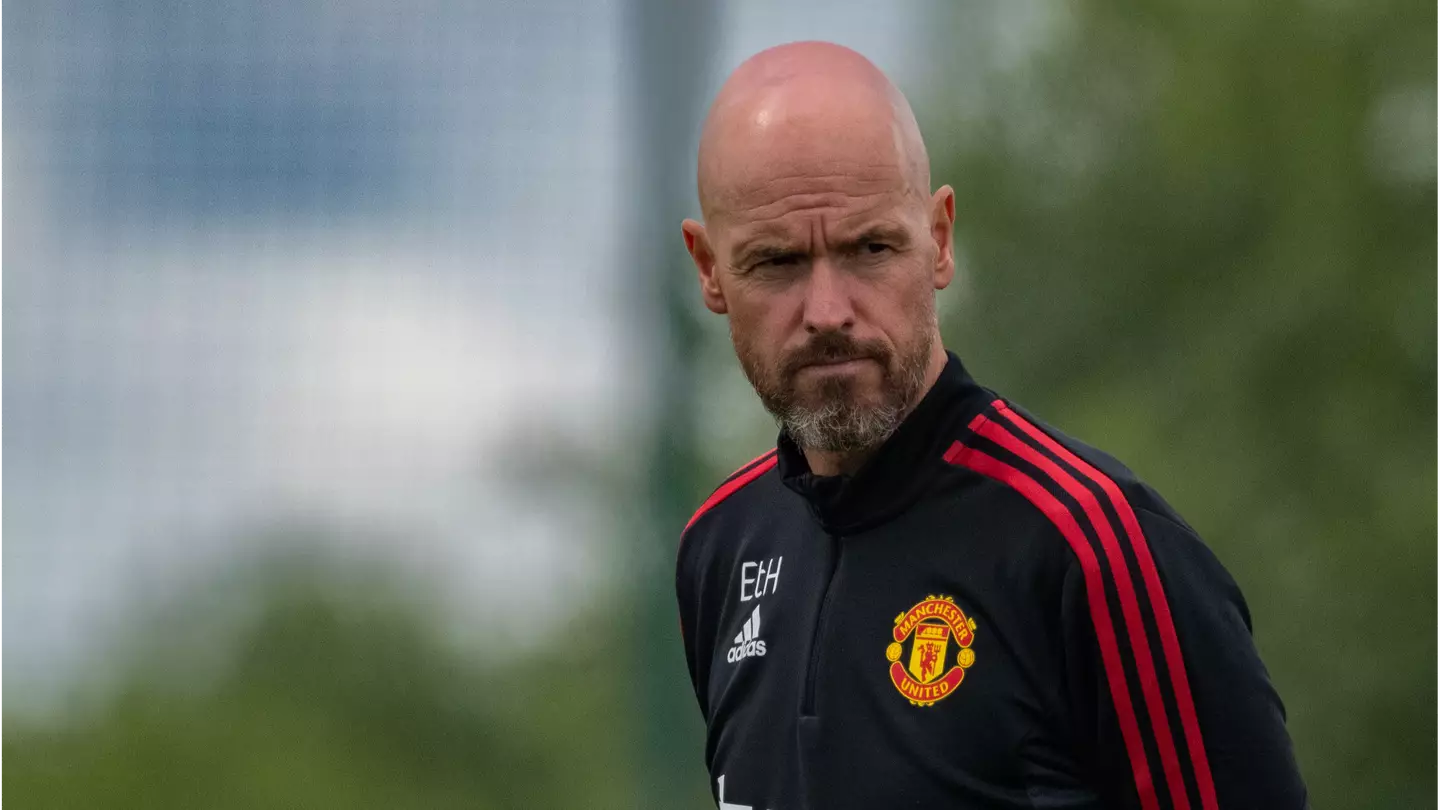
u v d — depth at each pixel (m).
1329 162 23.31
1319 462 22.09
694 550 8.21
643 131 17.20
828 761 6.61
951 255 7.11
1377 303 22.52
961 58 24.89
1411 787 20.58
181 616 21.02
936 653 6.46
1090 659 6.23
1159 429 23.12
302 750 20.77
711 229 6.75
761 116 6.48
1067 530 6.28
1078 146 24.94
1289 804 6.29
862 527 6.82
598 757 19.95
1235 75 23.89
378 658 21.27
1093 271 24.66
